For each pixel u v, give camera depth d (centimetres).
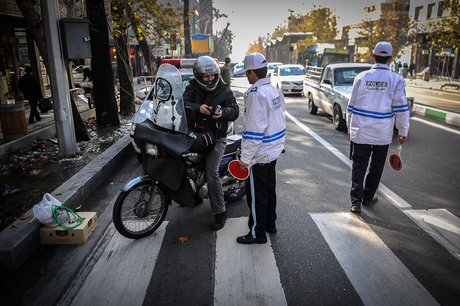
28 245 377
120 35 1130
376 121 442
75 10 1073
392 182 583
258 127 354
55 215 399
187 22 2778
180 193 405
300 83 1822
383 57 436
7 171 623
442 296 311
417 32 3447
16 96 1420
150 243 404
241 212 482
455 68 3116
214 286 328
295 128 1032
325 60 2794
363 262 362
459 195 529
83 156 709
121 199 392
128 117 1158
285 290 321
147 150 383
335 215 467
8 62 1432
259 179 381
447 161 695
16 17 1175
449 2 2062
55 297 316
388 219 453
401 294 314
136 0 1118
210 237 416
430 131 972
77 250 390
